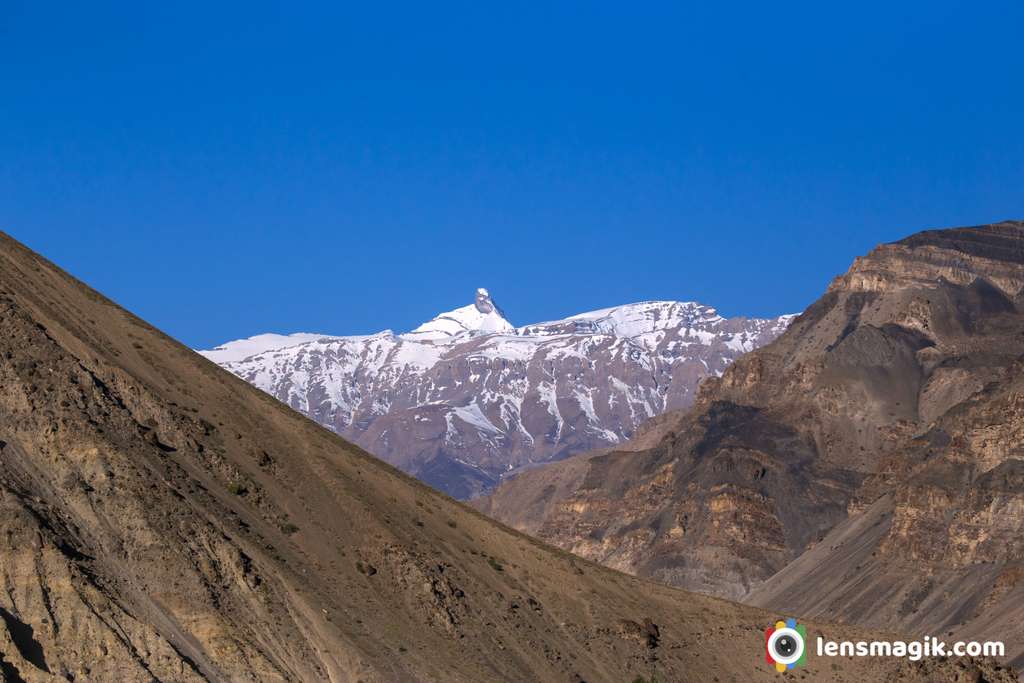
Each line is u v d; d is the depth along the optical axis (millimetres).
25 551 118312
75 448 133875
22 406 135875
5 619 112938
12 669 110500
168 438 147250
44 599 116750
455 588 154000
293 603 134875
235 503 145000
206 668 121000
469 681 140000
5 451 129250
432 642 144000
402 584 150125
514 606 160250
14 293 154125
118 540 127938
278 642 129000
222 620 126062
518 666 149125
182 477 141625
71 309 161375
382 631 140250
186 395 159625
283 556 141375
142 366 159375
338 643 133875
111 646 116000
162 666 117125
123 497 131500
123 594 122562
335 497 157375
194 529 132875
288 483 155000
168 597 125938
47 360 144000
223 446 153500
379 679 132125
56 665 113750
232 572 132500
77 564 120312
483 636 150625
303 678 126562
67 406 139125
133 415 147625
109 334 161625
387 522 159125
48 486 129125
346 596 142250
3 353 140625
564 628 163375
